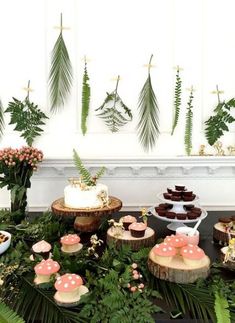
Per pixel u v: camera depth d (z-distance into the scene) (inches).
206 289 37.0
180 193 58.8
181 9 69.7
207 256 44.5
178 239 42.9
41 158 62.6
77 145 72.4
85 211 52.2
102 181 73.4
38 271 38.2
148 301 34.3
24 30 69.7
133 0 69.6
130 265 41.2
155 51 70.7
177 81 70.7
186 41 70.6
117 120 71.7
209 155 71.7
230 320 32.1
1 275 40.2
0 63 70.3
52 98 71.1
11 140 72.1
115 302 33.4
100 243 51.1
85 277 40.1
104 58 70.7
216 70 71.4
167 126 72.4
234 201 73.7
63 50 70.0
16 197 62.4
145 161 70.1
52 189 73.4
